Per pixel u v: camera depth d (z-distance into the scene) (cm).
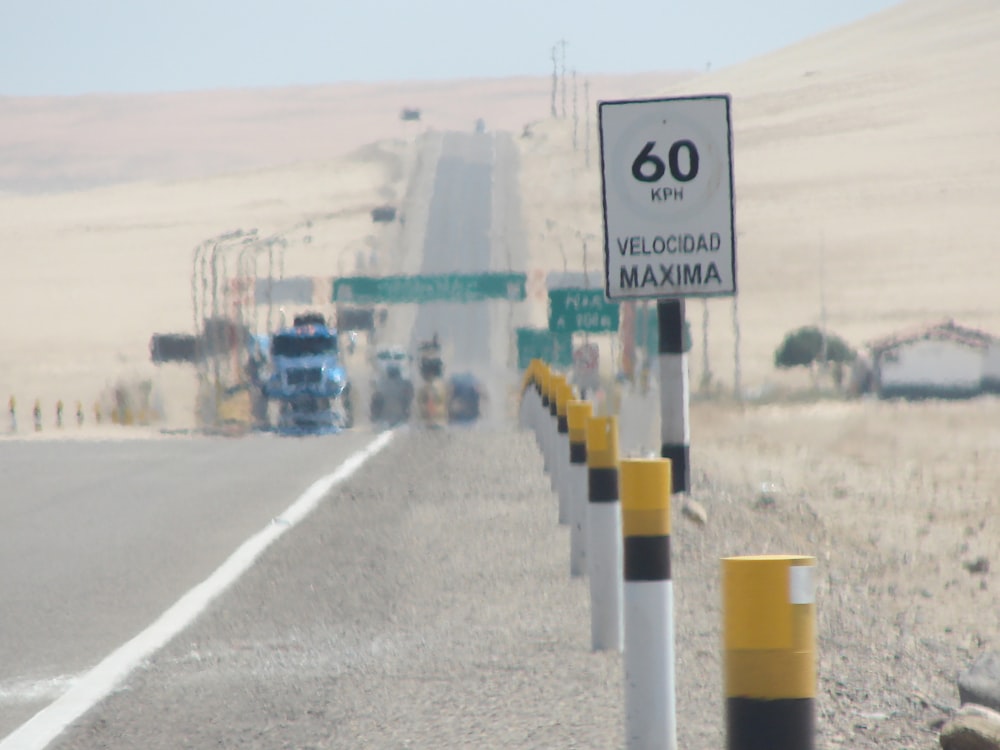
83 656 3141
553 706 2595
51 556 4578
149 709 2664
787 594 1367
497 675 2866
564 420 5003
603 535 3064
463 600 3728
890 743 2403
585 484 3991
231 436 13450
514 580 3978
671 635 2123
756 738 1364
